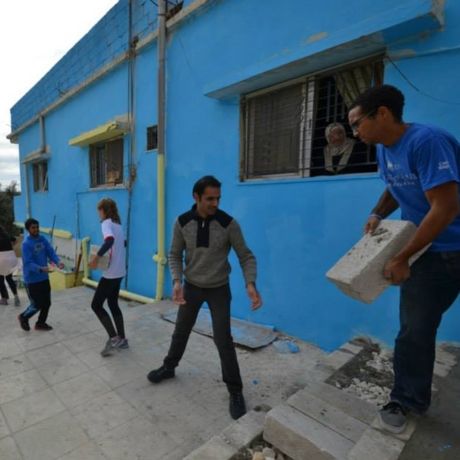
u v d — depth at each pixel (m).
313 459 1.64
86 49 6.95
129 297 5.67
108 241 3.23
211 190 2.26
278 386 2.73
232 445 1.87
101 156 7.00
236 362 2.43
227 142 4.09
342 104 3.17
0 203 25.98
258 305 2.34
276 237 3.63
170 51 4.77
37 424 2.33
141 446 2.12
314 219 3.29
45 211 9.62
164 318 4.30
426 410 1.68
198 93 4.41
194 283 2.50
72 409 2.49
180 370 3.02
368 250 1.56
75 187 7.81
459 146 1.44
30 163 10.21
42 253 4.09
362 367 2.46
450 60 2.42
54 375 2.98
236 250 2.47
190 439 2.18
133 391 2.71
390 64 2.68
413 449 1.49
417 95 2.58
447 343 2.54
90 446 2.12
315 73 3.23
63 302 5.45
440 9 2.36
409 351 1.58
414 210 1.58
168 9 4.85
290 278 3.54
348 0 2.85
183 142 4.71
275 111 3.65
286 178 3.53
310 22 3.13
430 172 1.35
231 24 3.88
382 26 2.48
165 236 5.16
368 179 2.88
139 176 5.61
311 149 3.35
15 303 5.38
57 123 8.40
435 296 1.50
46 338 3.84
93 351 3.47
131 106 5.68
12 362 3.24
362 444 1.53
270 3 3.45
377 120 1.49
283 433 1.76
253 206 3.83
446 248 1.47
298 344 3.44
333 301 3.22
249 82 3.53
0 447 2.12
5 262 5.29
